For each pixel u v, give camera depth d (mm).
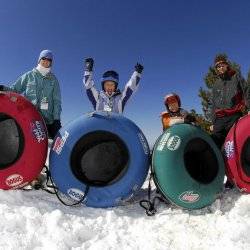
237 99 3559
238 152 3135
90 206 2943
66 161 2914
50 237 2275
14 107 2961
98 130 2969
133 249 2285
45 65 3588
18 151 2936
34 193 3148
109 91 3723
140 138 3010
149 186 3041
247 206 2982
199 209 3016
